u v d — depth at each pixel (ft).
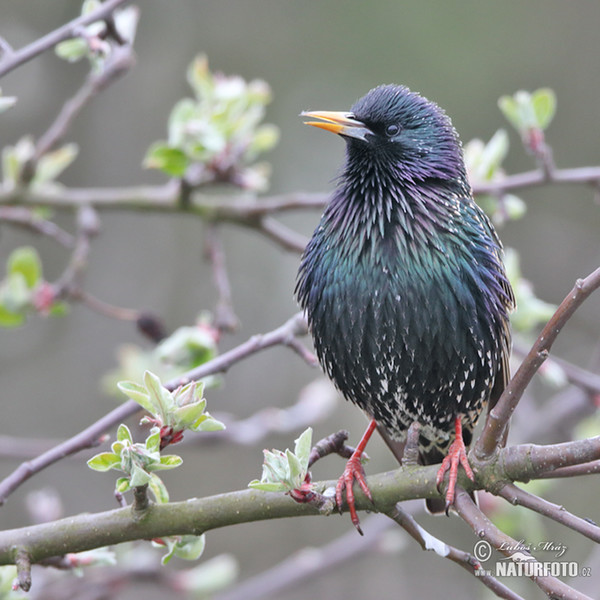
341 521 63.52
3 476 59.00
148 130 65.57
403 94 27.81
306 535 63.10
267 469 19.65
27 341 63.16
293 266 68.33
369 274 25.81
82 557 23.34
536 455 20.44
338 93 68.13
